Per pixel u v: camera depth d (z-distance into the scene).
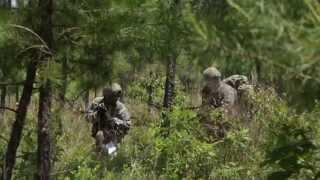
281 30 2.49
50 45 7.23
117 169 12.23
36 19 7.23
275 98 11.91
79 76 7.63
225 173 10.88
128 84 20.25
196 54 2.70
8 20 6.66
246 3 2.57
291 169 4.77
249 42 2.63
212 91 13.55
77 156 12.57
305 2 2.56
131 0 7.01
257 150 11.38
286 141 5.05
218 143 12.07
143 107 19.59
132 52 7.49
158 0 6.90
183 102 16.20
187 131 12.28
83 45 7.44
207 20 2.71
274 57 2.59
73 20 7.32
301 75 2.65
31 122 10.62
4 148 9.36
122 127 14.43
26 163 8.98
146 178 11.20
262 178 10.27
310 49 2.46
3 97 9.40
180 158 11.41
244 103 13.04
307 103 3.09
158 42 7.16
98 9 7.26
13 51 7.10
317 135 4.93
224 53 2.67
